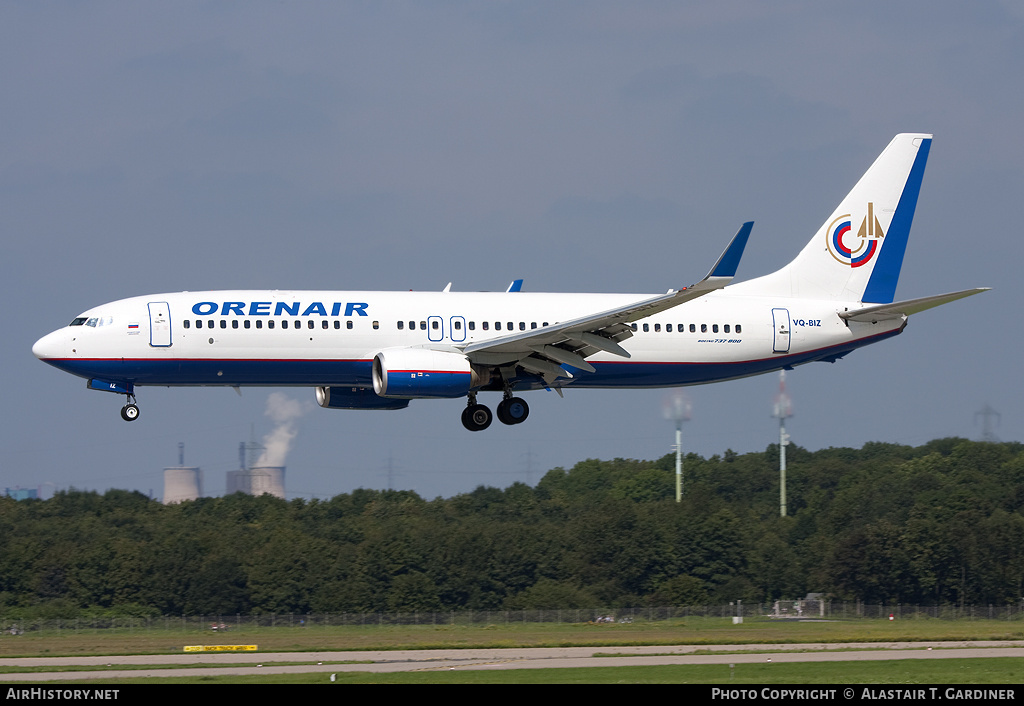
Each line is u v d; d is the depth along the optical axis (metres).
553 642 153.38
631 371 171.88
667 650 144.25
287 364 160.00
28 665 131.12
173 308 158.62
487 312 165.62
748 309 176.00
